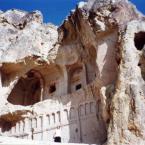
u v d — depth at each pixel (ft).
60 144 82.07
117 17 95.96
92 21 99.45
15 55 116.16
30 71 121.29
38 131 109.29
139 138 76.07
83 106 103.55
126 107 80.48
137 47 93.81
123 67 86.02
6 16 134.51
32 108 113.60
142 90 82.58
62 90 114.42
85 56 109.19
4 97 115.34
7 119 115.34
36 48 116.78
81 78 111.14
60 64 115.55
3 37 124.36
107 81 93.50
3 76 118.11
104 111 87.30
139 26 92.89
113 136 78.48
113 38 96.84
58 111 108.88
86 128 99.71
